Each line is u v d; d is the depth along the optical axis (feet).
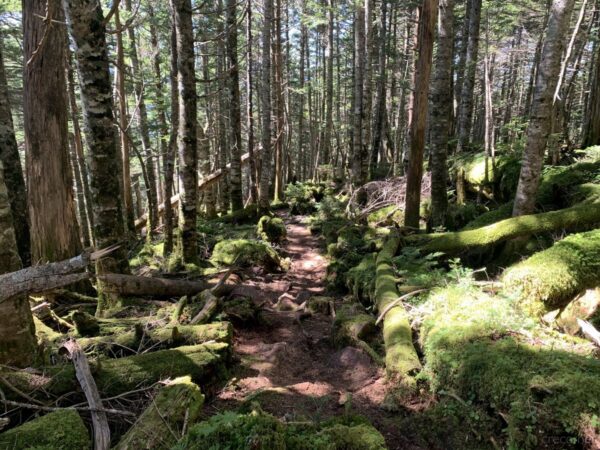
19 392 11.22
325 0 77.46
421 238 24.79
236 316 20.84
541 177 27.45
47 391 11.89
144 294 22.07
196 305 21.31
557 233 20.36
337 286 27.17
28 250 23.48
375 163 61.77
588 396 10.00
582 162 27.86
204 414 13.06
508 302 15.37
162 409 11.04
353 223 39.14
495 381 11.30
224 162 56.75
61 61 22.54
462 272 18.37
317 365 17.39
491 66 55.77
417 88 25.36
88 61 18.44
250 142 52.60
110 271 21.03
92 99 18.86
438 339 13.89
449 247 23.08
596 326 15.14
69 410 10.92
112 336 16.79
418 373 13.57
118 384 12.89
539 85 20.72
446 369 12.66
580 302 16.17
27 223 23.41
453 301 16.28
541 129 21.09
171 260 30.01
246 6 44.55
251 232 40.88
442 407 12.06
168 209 33.65
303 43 96.17
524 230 20.76
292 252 38.83
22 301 12.41
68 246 23.54
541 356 11.77
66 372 12.35
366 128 51.78
